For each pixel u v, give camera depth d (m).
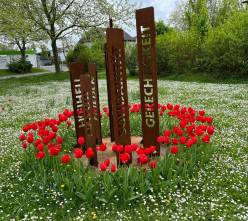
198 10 36.00
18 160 7.66
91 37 35.50
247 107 13.05
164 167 6.07
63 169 6.15
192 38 28.02
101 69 45.88
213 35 25.48
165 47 30.19
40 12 32.91
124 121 6.59
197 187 5.75
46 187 5.95
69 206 5.34
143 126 7.14
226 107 13.31
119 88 6.42
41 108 15.56
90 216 4.97
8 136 10.22
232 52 22.88
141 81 6.93
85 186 5.40
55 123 7.70
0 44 32.16
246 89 18.45
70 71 7.79
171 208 5.18
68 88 25.03
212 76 25.50
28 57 64.50
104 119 11.11
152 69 6.70
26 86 27.83
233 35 22.97
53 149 5.83
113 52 6.23
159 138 6.24
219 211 5.00
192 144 6.66
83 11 33.91
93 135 6.63
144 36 6.63
